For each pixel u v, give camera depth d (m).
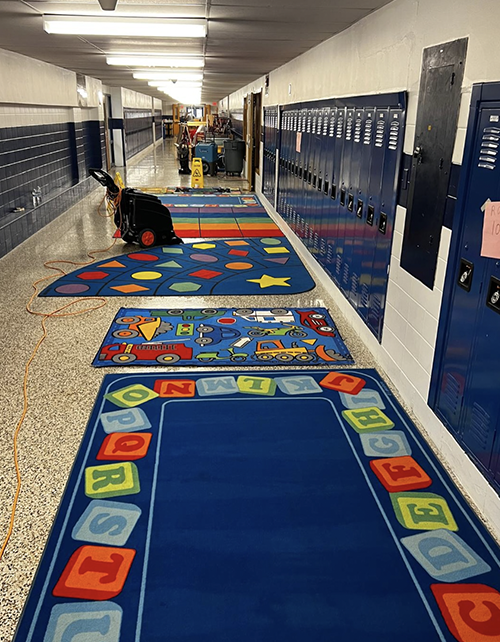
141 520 2.28
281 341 4.07
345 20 4.02
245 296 5.09
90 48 5.87
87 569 2.03
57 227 7.93
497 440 2.23
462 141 2.50
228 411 3.11
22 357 3.74
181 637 1.77
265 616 1.85
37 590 1.94
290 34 4.72
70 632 1.79
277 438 2.87
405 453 2.77
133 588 1.95
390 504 2.40
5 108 6.56
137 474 2.57
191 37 4.86
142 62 7.36
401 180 3.29
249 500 2.41
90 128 12.27
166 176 14.66
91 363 3.66
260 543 2.17
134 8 3.68
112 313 4.59
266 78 9.58
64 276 5.58
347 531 2.24
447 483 2.55
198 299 4.98
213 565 2.06
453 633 1.79
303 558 2.10
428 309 2.91
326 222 5.20
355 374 3.58
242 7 3.57
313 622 1.83
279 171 8.18
